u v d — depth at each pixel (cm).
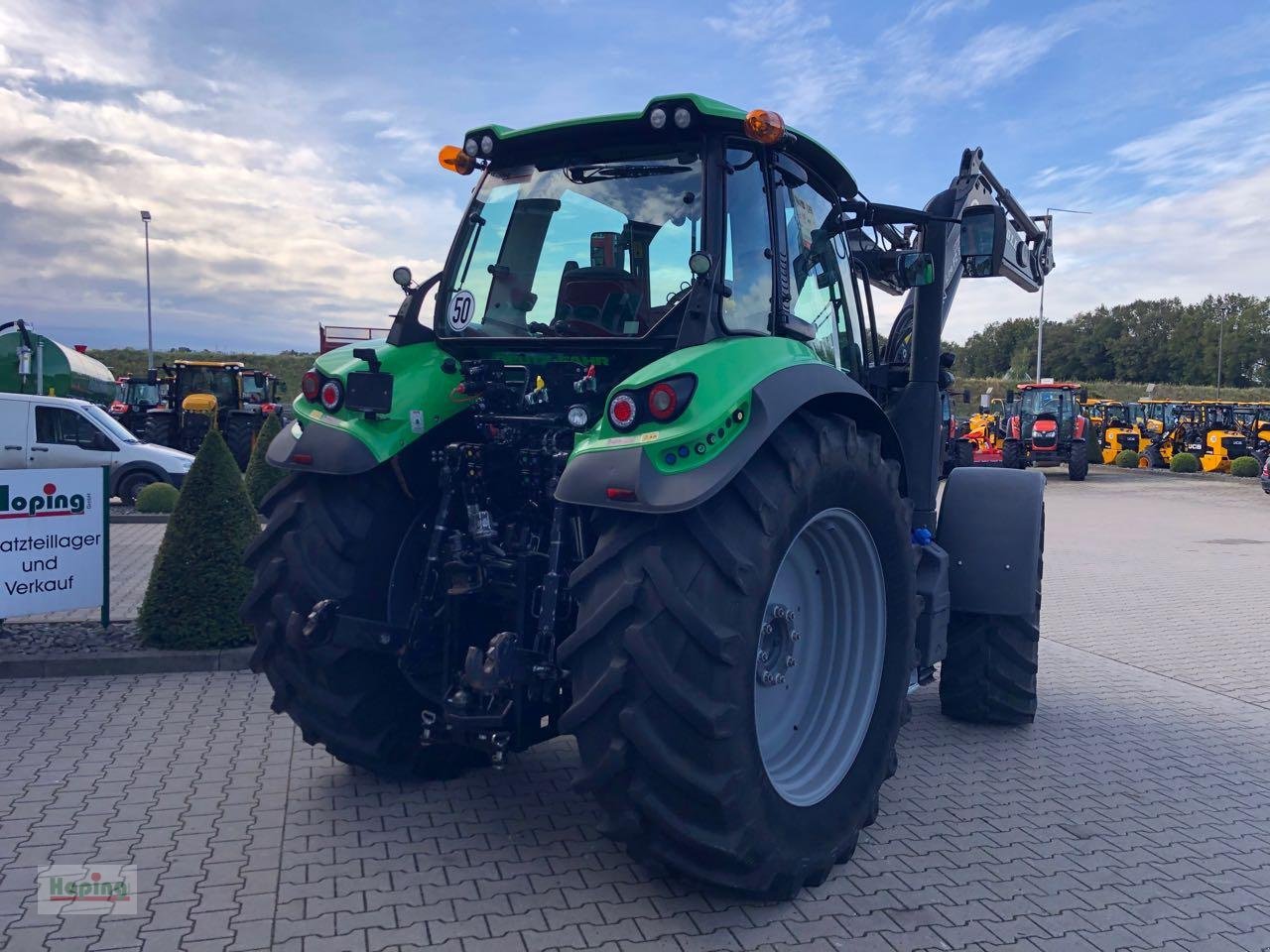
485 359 385
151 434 2148
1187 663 709
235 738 479
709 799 290
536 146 384
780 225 377
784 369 324
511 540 364
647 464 290
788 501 310
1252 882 359
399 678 396
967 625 534
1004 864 368
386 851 356
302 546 375
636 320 358
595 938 301
